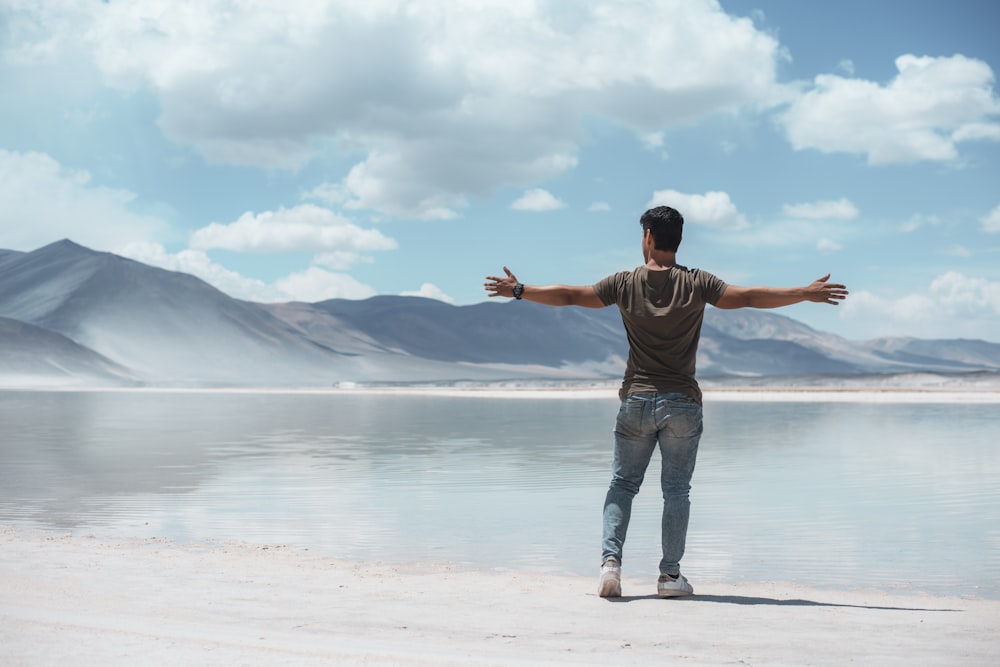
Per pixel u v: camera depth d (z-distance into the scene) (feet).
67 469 42.42
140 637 11.88
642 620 14.20
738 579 19.84
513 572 20.04
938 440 59.67
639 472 17.10
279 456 49.60
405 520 27.91
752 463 45.19
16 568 18.24
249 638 12.26
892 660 11.70
